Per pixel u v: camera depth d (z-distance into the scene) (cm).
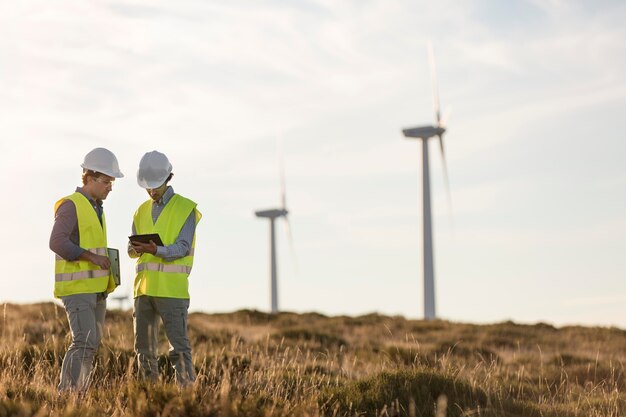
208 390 716
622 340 2880
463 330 3005
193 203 870
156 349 870
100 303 824
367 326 3091
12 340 1227
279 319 3291
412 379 862
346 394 830
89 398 703
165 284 840
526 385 1166
